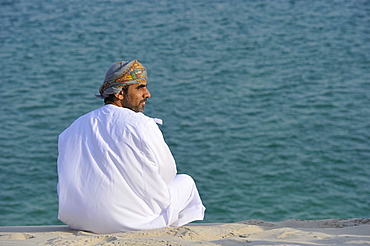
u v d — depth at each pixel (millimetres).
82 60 31047
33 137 20172
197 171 17344
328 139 19828
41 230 5473
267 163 17938
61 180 5289
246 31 36812
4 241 4648
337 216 14641
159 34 36312
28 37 35938
